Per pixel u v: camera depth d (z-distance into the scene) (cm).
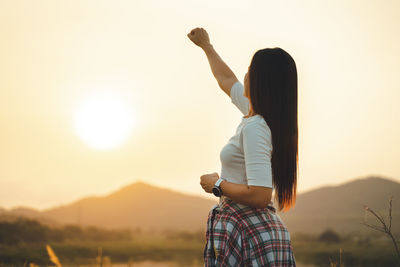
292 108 238
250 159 222
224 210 237
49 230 6194
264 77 236
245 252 225
